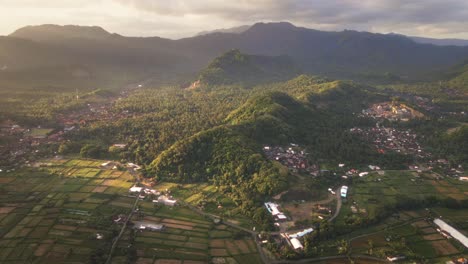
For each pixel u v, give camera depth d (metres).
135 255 149.12
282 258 151.88
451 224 182.88
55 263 142.25
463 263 149.50
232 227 176.50
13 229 166.75
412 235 172.50
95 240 159.25
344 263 150.50
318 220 181.38
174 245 159.00
